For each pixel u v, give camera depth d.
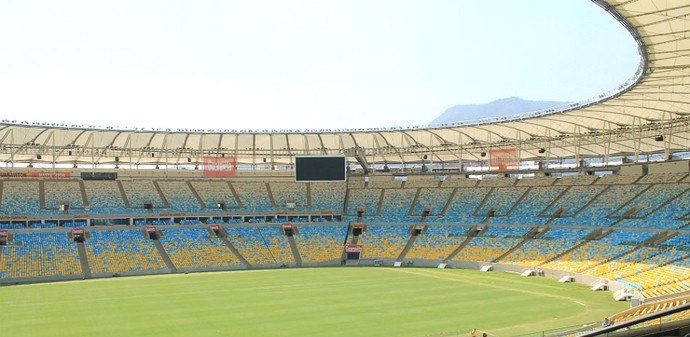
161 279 76.12
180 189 101.94
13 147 84.56
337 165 93.00
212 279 75.88
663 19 40.81
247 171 109.19
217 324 48.00
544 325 46.50
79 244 84.88
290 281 73.75
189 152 97.25
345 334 44.59
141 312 52.84
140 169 103.31
